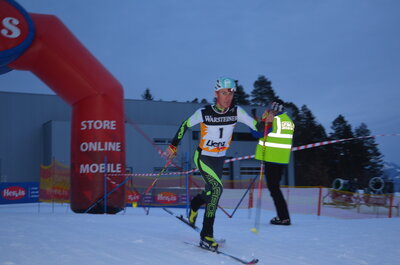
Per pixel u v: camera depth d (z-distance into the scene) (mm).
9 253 3178
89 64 10391
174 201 12938
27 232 4305
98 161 10547
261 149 6156
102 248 3449
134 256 3150
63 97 10789
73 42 10336
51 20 10203
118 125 10727
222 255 3309
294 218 10688
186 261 3037
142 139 33969
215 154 3832
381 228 5145
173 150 3918
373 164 56344
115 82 10805
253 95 69812
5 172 33156
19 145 33781
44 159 34125
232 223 6172
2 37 9367
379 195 12336
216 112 3770
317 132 57656
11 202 14867
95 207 10555
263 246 3816
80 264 2838
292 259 3221
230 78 3734
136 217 7172
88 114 10508
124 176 10781
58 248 3406
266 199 16875
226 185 30453
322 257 3309
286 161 6023
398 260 3217
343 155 57156
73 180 10781
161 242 3854
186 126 3859
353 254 3439
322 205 14570
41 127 34500
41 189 15148
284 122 6125
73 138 10828
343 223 5895
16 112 33875
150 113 38031
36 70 10352
